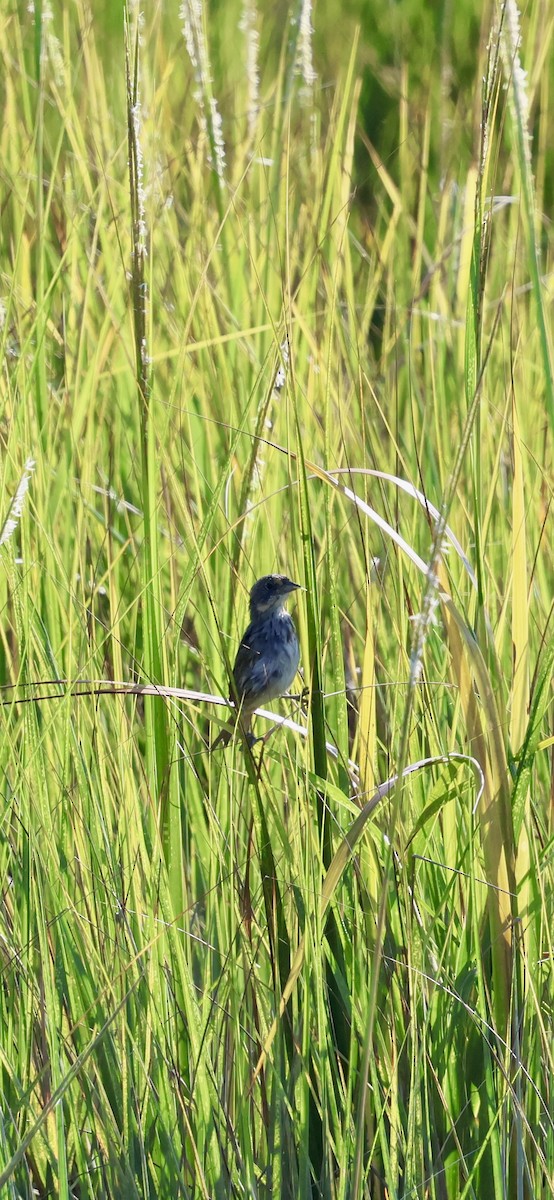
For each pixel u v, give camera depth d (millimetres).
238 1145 7188
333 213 11383
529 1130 6820
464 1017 7410
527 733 6812
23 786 7824
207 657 9289
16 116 12461
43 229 9875
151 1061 7355
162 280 11898
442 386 10953
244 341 10984
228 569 9109
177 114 13656
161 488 9203
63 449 9805
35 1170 7531
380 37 19016
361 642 9734
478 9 18125
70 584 9203
